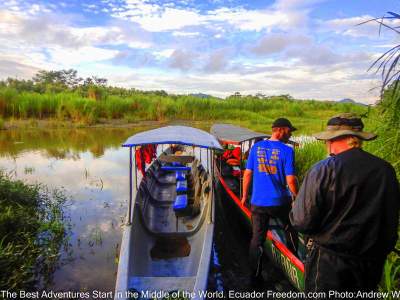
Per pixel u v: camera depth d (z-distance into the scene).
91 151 13.75
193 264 4.42
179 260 4.66
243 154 9.33
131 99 26.77
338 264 2.20
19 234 5.20
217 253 5.46
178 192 7.00
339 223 2.15
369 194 2.10
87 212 6.91
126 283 3.57
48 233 5.69
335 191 2.14
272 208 4.22
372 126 5.47
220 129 10.26
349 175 2.12
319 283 2.27
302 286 3.93
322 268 2.25
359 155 2.19
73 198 7.77
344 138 2.29
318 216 2.21
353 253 2.16
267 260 5.03
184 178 7.83
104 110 24.70
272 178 4.21
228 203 7.30
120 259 3.93
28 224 5.56
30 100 22.36
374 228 2.11
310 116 31.77
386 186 2.11
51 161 11.76
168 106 27.03
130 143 4.77
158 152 13.67
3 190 6.41
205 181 6.65
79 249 5.32
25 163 11.34
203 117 27.55
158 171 8.91
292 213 2.36
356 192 2.10
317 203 2.19
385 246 2.17
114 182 9.17
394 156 4.64
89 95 26.78
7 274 4.18
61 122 21.84
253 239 4.34
